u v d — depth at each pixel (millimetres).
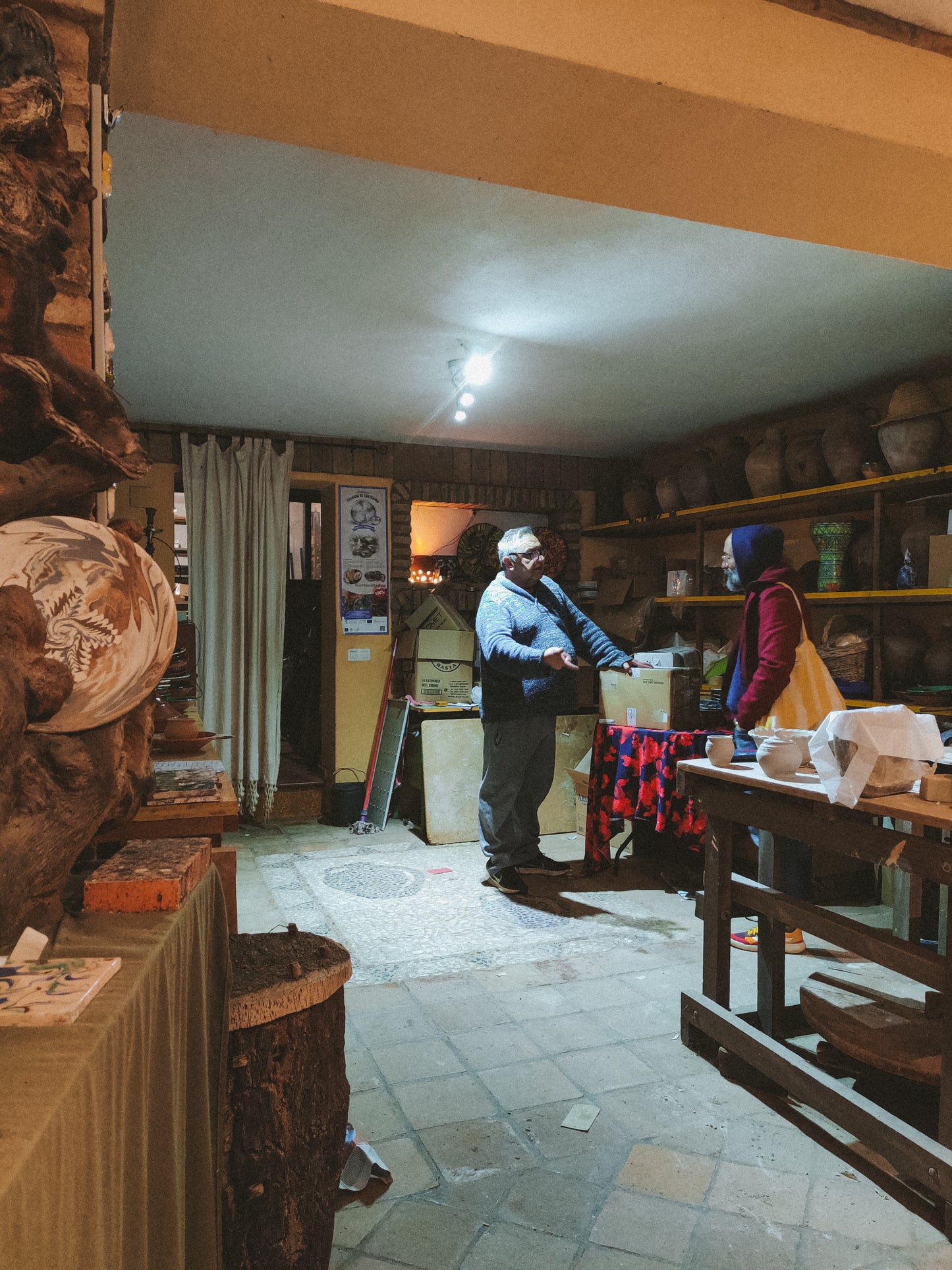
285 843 4895
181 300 3121
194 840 1344
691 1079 2254
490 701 3859
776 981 2406
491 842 3941
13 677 858
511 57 1432
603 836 4227
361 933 3396
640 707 4145
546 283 2967
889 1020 2064
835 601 3967
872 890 3910
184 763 2186
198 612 5090
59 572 1064
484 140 1685
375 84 1501
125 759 1228
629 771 4047
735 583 3230
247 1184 1246
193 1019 1121
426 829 4883
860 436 3891
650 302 3133
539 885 4070
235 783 5238
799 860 3002
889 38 1709
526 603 3926
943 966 1696
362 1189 1757
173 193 2348
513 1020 2607
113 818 1259
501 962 3086
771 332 3438
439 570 5977
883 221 2062
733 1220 1686
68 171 1074
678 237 2611
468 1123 2029
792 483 4355
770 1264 1564
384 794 5137
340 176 2254
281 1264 1278
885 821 3201
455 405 4602
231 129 1649
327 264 2814
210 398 4492
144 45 1387
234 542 5152
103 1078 703
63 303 1256
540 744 3965
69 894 1244
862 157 1772
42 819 921
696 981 2918
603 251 2719
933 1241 1631
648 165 1792
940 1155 1627
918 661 3799
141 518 5043
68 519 1099
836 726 1933
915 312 3230
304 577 6652
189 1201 1063
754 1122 2047
